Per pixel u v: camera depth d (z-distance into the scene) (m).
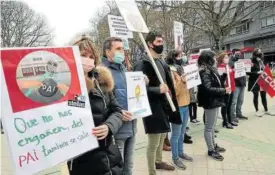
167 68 4.32
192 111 8.01
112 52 3.33
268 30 45.91
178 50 5.66
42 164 1.85
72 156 2.02
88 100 2.16
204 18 20.80
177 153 4.82
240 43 53.34
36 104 1.86
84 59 2.37
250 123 7.81
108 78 2.53
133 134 3.48
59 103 1.99
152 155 4.11
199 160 5.19
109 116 2.46
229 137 6.54
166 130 3.99
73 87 2.07
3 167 5.11
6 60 1.75
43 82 1.91
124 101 3.38
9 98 1.75
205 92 5.04
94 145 2.16
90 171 2.29
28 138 1.81
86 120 2.13
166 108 4.03
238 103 8.23
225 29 17.86
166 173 4.61
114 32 5.46
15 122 1.76
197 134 6.88
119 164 2.48
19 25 37.00
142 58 4.16
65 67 2.04
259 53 8.86
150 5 17.72
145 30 4.09
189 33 29.81
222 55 6.39
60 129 1.97
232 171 4.70
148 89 3.89
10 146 1.74
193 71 4.99
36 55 1.89
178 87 4.95
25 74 1.82
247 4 26.34
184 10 21.97
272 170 4.73
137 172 4.68
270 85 8.41
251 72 8.95
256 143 6.11
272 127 7.35
